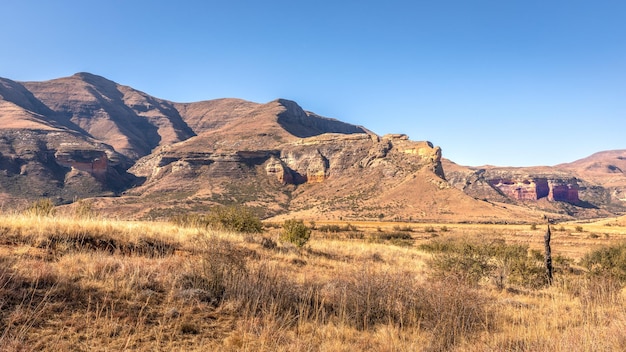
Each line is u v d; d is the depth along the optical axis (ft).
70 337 17.31
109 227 37.96
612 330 22.15
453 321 24.29
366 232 260.62
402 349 20.74
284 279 29.94
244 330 21.09
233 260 29.48
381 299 27.50
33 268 22.93
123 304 21.77
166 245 38.70
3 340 15.87
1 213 37.58
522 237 225.35
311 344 20.44
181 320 21.31
